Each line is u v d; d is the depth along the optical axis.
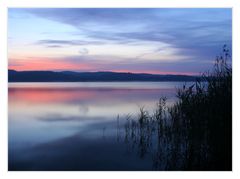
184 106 4.34
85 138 4.32
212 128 3.81
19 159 3.60
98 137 4.36
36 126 4.94
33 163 3.49
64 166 3.40
